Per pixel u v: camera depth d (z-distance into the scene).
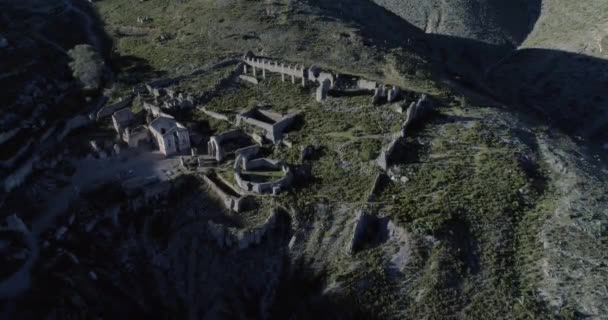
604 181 79.69
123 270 72.81
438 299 63.34
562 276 63.62
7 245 68.44
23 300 64.31
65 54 113.94
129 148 86.62
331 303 65.75
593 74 153.88
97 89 102.50
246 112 91.38
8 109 89.25
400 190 74.88
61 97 98.94
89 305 67.50
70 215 73.81
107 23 134.25
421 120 88.38
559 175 79.25
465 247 67.69
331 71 102.12
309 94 97.06
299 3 141.75
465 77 141.38
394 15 178.38
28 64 103.88
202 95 98.25
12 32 116.88
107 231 74.56
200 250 73.44
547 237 68.06
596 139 130.12
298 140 85.19
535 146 86.25
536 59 169.50
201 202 76.81
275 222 73.12
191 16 133.12
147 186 77.69
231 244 72.19
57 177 80.69
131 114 91.75
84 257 71.50
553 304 61.16
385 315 63.75
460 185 75.00
